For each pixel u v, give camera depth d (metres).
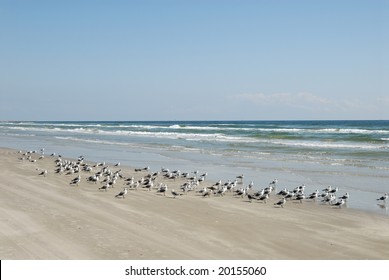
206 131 101.31
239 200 24.83
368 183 30.39
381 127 127.94
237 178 32.38
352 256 15.25
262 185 30.11
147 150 55.50
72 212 20.08
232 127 129.75
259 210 22.27
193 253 15.05
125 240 16.12
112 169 37.56
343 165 39.25
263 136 78.12
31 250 14.75
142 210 21.31
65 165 36.56
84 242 15.72
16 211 19.84
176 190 27.67
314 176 33.56
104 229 17.42
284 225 19.22
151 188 28.12
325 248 16.09
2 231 16.72
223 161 43.12
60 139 79.12
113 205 22.20
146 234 17.05
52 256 14.23
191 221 19.41
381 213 21.80
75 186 27.86
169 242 16.17
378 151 49.88
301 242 16.77
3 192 24.42
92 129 124.25
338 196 26.16
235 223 19.30
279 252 15.55
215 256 14.84
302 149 53.44
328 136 75.38
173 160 44.56
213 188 27.59
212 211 21.67
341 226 19.25
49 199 22.97
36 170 35.00
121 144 65.69
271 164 40.44
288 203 24.23
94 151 55.00
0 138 83.00
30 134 98.38
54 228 17.31
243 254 15.19
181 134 89.56
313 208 22.94
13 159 43.09
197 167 39.19
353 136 74.38
